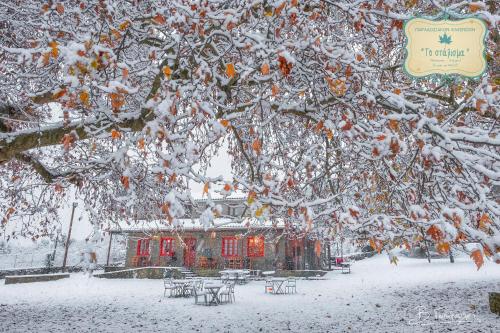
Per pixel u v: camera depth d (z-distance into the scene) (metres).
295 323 10.40
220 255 28.78
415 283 19.53
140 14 5.14
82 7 4.54
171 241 30.19
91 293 18.88
